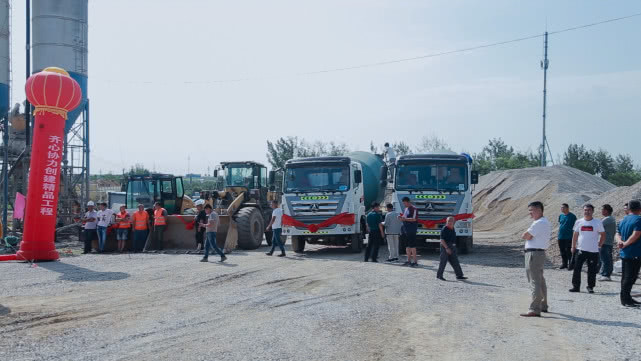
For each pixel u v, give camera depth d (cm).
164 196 2280
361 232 2023
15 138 2862
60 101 1622
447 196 1812
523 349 686
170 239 2050
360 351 670
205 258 1638
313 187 1895
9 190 2989
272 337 735
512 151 6981
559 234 1545
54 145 1636
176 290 1116
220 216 2002
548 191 3584
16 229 2559
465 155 1875
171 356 643
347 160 1905
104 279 1269
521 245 2336
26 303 967
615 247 1576
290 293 1086
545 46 4050
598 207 2173
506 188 4097
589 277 1134
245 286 1172
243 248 2125
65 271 1416
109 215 2048
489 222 3809
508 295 1083
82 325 799
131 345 691
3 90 2750
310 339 726
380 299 1023
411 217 1561
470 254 1930
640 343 719
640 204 988
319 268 1484
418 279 1294
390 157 2536
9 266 1520
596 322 844
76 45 2848
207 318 851
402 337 739
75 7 2861
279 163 5322
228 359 632
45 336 734
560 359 644
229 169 2297
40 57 2805
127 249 2078
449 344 706
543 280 909
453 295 1074
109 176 6359
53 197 1648
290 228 1895
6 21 2784
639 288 1193
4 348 672
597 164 5969
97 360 625
